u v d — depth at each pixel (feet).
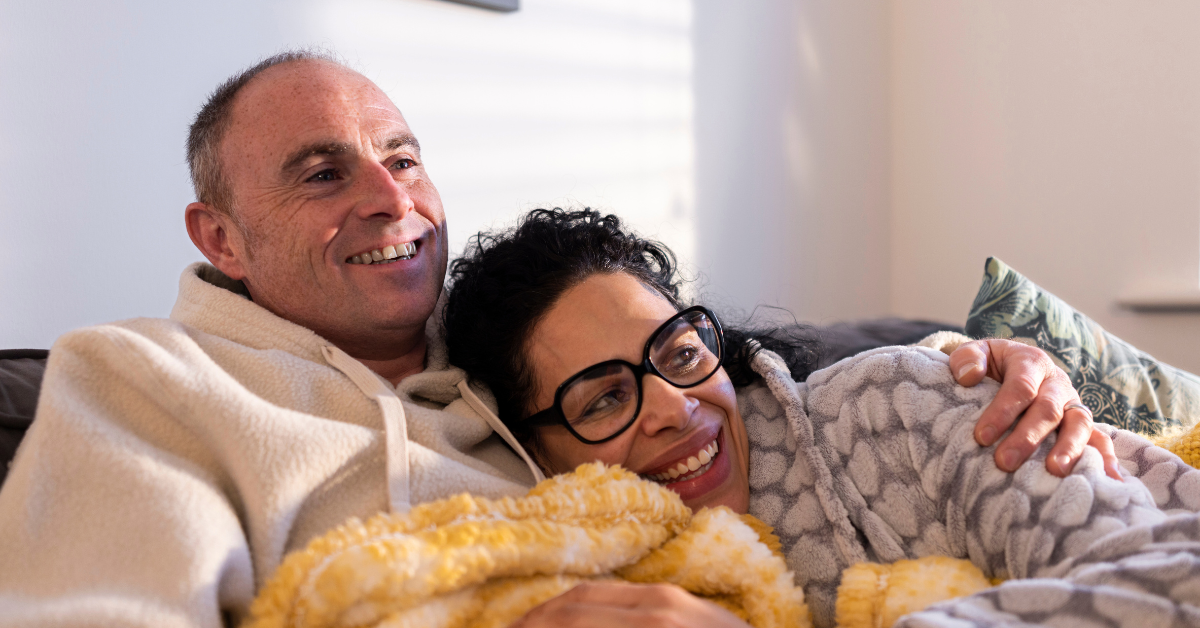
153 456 2.36
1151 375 4.35
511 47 6.43
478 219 6.22
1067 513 2.32
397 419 2.74
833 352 5.39
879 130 10.05
